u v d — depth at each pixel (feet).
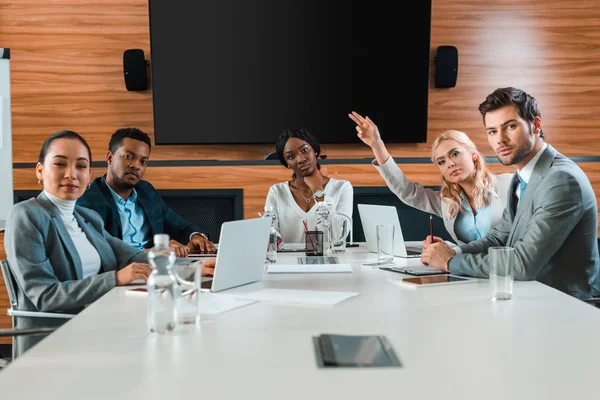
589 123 15.71
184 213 15.02
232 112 15.23
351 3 15.12
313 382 3.19
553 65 15.64
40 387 3.15
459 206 10.72
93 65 15.31
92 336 4.19
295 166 12.00
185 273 4.51
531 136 7.72
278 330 4.32
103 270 7.67
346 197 12.17
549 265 7.14
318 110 15.34
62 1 15.20
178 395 3.01
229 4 14.97
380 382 3.18
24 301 6.60
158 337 4.15
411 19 15.14
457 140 10.57
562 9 15.53
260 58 15.16
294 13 15.11
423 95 15.31
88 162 7.41
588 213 7.02
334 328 4.38
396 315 4.80
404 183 11.17
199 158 15.60
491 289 5.47
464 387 3.10
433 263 7.06
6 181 14.65
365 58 15.24
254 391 3.06
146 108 15.43
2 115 14.65
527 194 7.32
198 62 15.02
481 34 15.53
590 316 4.74
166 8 14.83
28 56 15.23
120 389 3.11
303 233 11.84
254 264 6.43
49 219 6.83
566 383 3.16
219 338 4.11
